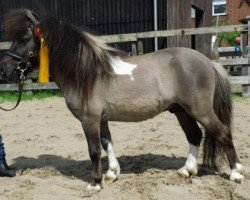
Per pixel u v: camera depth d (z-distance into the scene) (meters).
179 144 6.15
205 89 4.17
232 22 31.83
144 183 4.36
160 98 4.23
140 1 12.98
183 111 4.51
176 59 4.24
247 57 9.93
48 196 4.20
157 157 5.48
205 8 16.69
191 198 4.00
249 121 7.54
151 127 7.40
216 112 4.35
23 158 5.77
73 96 4.20
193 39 15.94
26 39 4.31
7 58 4.33
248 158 5.26
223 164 4.90
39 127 7.78
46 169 5.13
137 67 4.25
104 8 13.58
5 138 6.99
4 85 11.59
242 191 4.09
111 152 4.61
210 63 4.32
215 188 4.21
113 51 4.38
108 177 4.52
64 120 8.36
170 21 12.44
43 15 4.40
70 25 4.27
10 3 14.62
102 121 4.44
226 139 4.24
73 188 4.43
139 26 13.12
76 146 6.35
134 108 4.23
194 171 4.54
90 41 4.17
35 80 11.77
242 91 10.04
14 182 4.70
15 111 9.52
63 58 4.21
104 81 4.15
